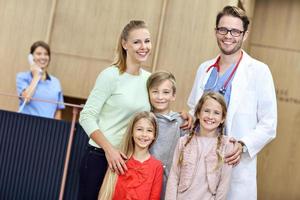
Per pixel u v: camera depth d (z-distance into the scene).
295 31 6.00
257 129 2.95
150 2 5.52
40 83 4.78
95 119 2.92
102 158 2.97
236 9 2.96
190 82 5.43
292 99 5.96
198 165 2.89
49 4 5.59
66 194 3.63
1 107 5.57
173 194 2.88
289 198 5.87
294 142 5.92
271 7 6.05
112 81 2.95
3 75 5.59
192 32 5.45
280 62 6.02
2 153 3.70
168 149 3.07
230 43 2.94
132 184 2.93
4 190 3.69
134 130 2.97
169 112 3.15
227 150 2.88
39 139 3.69
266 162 5.95
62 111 5.74
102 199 2.90
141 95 3.04
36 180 3.67
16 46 5.60
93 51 5.55
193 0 5.47
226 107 2.94
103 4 5.57
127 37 2.99
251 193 2.97
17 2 5.62
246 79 2.99
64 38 5.58
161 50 5.48
